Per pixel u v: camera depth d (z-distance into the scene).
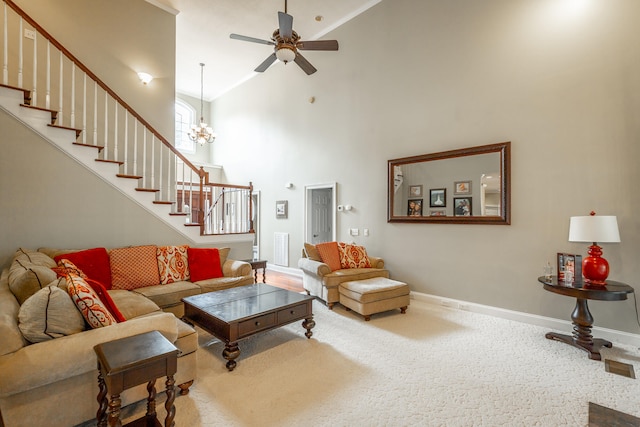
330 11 5.11
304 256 4.87
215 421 1.83
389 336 3.14
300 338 3.09
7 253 3.15
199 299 3.04
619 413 1.93
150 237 4.17
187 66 7.04
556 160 3.31
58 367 1.52
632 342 2.88
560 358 2.66
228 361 2.46
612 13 3.01
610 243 3.01
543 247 3.38
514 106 3.58
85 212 3.64
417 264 4.45
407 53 4.53
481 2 3.83
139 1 5.00
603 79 3.04
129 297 2.91
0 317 1.55
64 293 1.72
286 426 1.80
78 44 4.43
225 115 8.43
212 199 5.59
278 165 6.71
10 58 3.87
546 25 3.37
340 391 2.16
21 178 3.22
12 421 1.47
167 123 5.29
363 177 5.10
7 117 3.13
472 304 3.89
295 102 6.32
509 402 2.04
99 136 4.57
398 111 4.64
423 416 1.90
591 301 3.12
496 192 3.69
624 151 2.95
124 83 4.84
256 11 5.18
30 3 4.05
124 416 1.85
